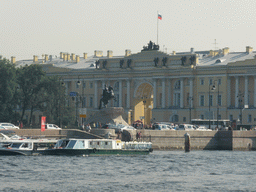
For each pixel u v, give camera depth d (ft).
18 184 650.84
